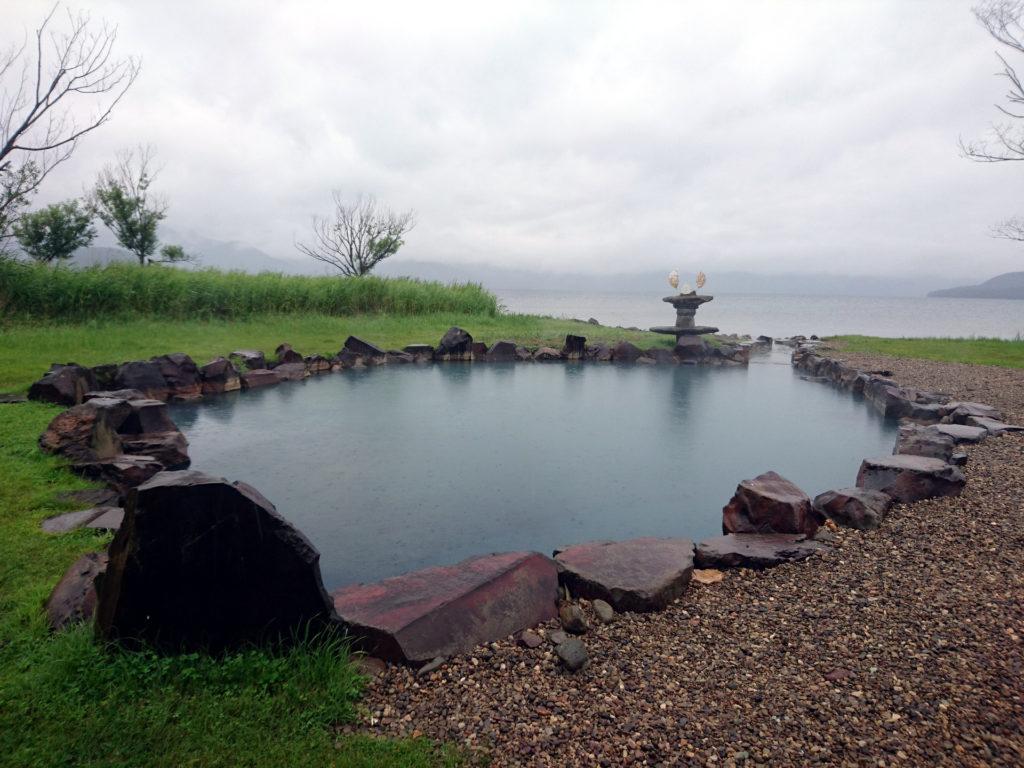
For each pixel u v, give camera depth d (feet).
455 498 18.57
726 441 26.13
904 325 138.62
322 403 32.14
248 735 7.50
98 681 8.02
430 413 30.40
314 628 9.21
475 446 24.52
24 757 6.89
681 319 56.34
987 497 16.79
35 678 8.12
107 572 8.87
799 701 8.52
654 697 8.70
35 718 7.51
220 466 21.12
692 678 9.18
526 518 17.15
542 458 23.07
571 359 51.90
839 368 42.91
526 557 12.03
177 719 7.69
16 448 17.88
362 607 10.19
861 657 9.55
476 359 49.80
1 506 14.34
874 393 35.06
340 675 8.63
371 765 7.14
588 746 7.66
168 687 8.08
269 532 8.86
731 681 9.07
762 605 11.58
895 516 15.80
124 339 40.78
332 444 24.27
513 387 38.14
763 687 8.90
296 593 9.09
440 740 7.73
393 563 14.17
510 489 19.48
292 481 19.75
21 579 11.06
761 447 25.21
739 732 7.89
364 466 21.52
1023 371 43.29
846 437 27.02
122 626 8.50
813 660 9.56
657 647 10.12
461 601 10.41
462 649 9.75
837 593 11.84
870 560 13.29
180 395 31.89
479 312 74.28
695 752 7.54
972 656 9.40
